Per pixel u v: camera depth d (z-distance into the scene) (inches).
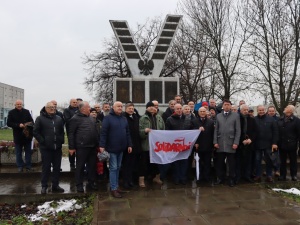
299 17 661.9
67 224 227.5
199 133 323.9
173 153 316.8
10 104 4003.4
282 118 343.3
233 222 215.8
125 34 571.5
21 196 284.8
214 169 370.0
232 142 314.3
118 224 213.6
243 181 335.9
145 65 571.8
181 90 1048.2
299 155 468.4
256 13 724.7
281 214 231.6
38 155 416.2
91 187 305.3
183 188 306.2
